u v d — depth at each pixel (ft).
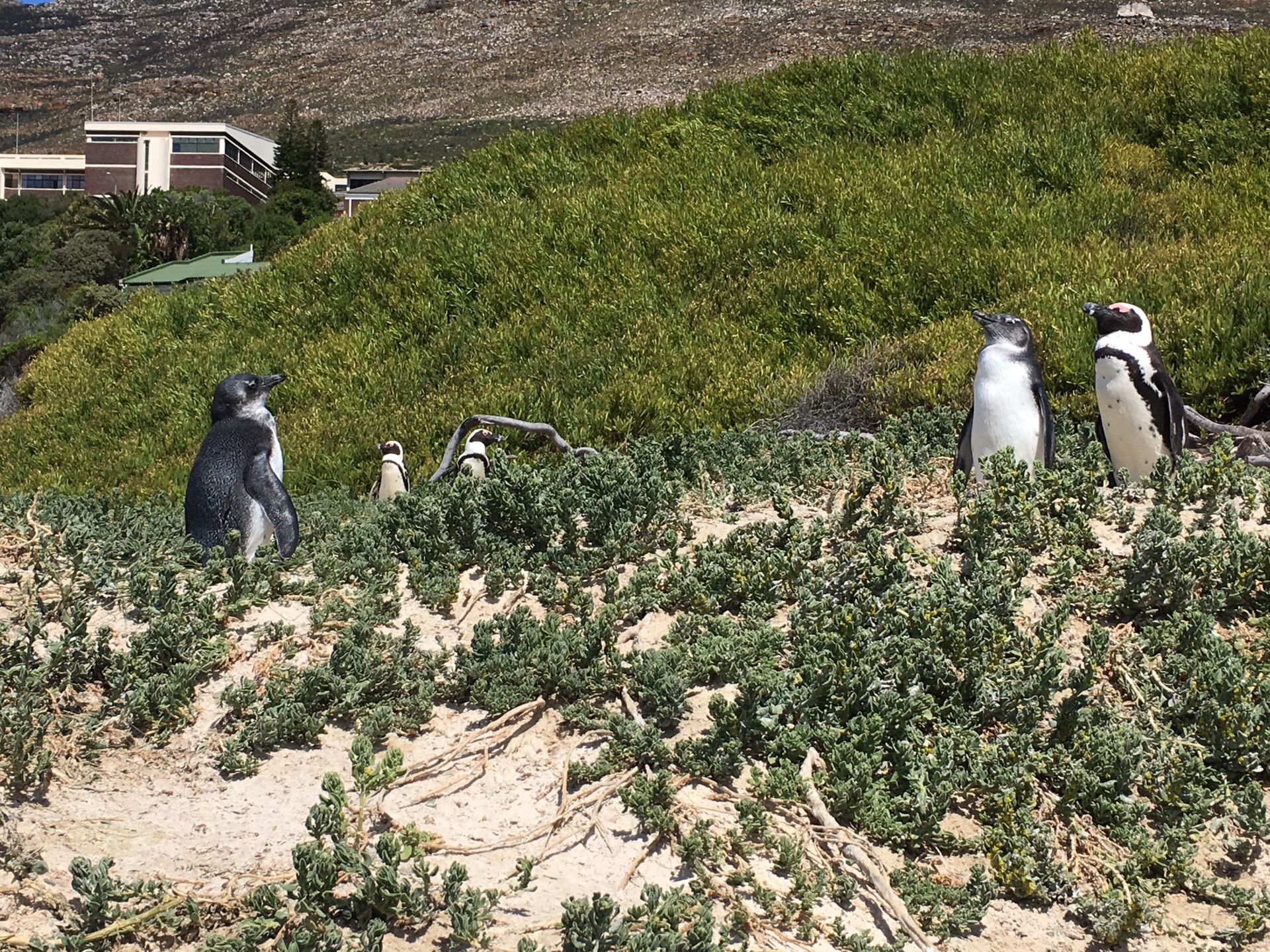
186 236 190.29
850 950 10.50
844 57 59.41
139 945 10.19
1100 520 18.31
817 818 11.85
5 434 51.42
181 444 44.62
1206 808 12.44
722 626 15.26
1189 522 18.44
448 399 40.83
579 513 19.85
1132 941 11.07
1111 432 21.75
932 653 14.15
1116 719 13.84
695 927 10.03
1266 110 48.37
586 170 57.06
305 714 13.47
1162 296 34.30
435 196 57.67
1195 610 15.10
